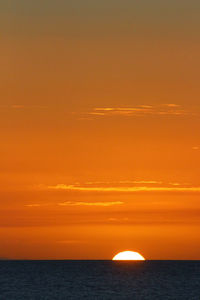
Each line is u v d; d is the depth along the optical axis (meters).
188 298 190.88
